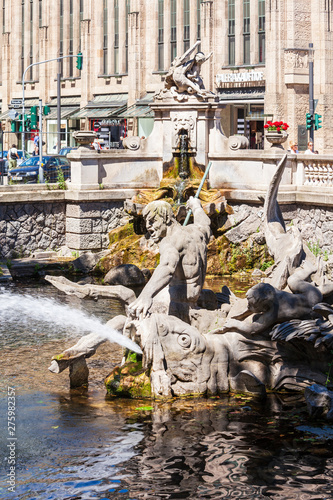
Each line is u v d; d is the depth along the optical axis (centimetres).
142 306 1067
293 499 791
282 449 917
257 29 5162
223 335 1144
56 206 2473
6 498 795
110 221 2497
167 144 2495
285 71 4969
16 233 2405
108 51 6112
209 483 828
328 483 827
